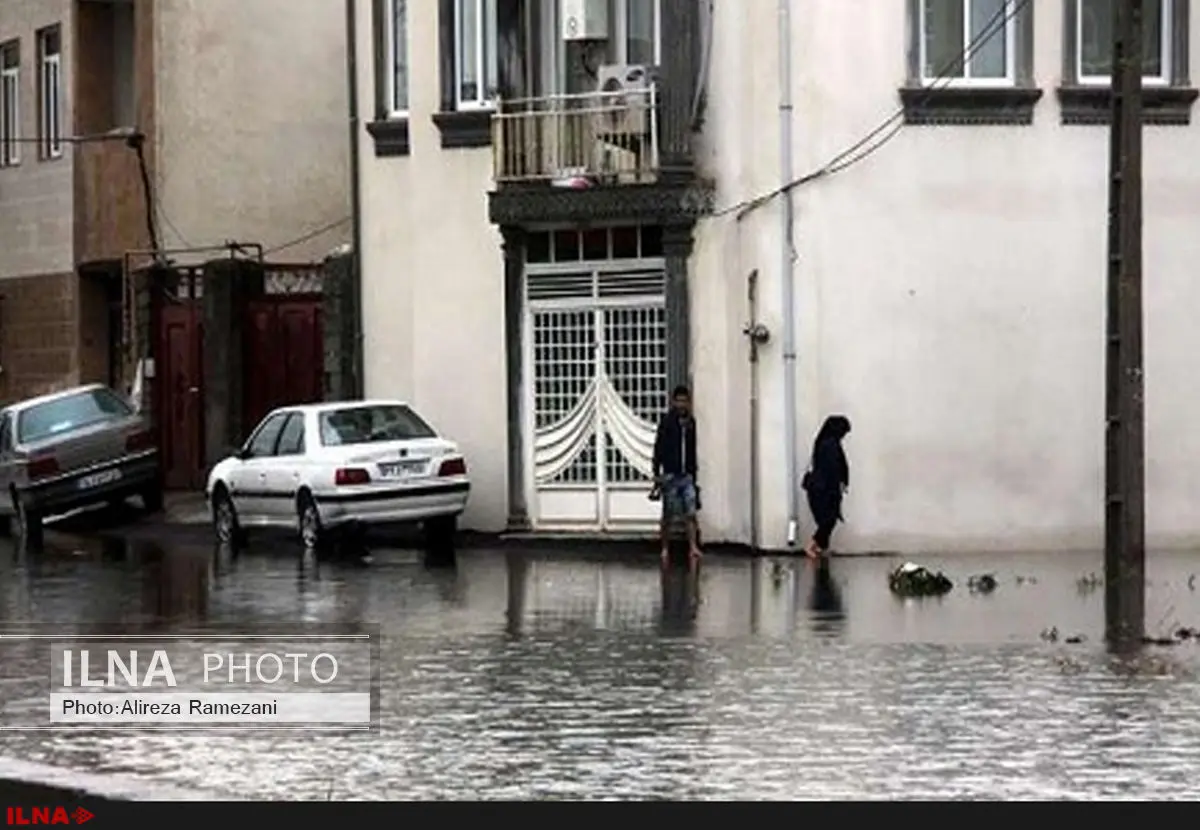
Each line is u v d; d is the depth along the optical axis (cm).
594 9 3491
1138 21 2683
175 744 1697
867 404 3312
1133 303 2692
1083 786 1495
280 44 4641
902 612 2573
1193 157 3388
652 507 3512
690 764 1593
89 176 4725
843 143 3300
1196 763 1580
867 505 3312
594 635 2377
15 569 3297
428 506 3475
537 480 3616
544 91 3584
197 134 4591
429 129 3741
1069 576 2958
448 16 3709
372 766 1597
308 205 4653
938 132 3322
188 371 4475
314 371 4319
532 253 3597
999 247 3338
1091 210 3359
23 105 4938
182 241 4584
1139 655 2159
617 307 3528
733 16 3378
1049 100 3347
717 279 3419
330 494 3441
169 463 4494
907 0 3309
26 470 3922
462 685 2002
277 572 3173
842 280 3303
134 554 3553
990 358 3334
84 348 4800
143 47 4591
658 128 3416
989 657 2156
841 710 1834
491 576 3081
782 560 3269
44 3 4869
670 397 3444
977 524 3334
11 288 5016
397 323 3881
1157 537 3372
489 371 3684
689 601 2727
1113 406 2698
